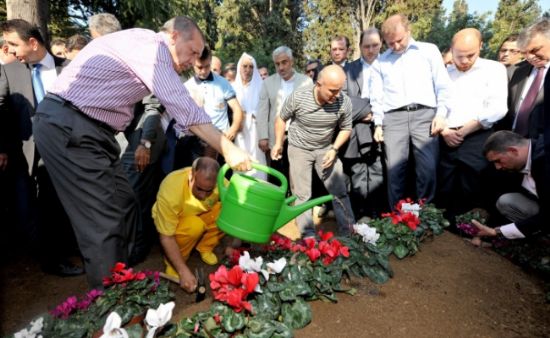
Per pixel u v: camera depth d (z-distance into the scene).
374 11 24.23
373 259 2.43
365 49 4.13
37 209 3.34
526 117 3.34
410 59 3.60
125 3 7.18
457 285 2.40
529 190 3.06
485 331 1.98
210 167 2.46
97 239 2.26
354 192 4.36
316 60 6.57
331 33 24.20
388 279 2.38
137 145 3.21
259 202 1.94
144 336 1.69
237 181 1.99
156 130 3.04
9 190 3.38
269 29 20.72
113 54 2.09
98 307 1.99
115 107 2.21
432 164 3.66
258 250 2.82
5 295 2.95
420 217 3.09
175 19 2.11
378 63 3.84
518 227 2.79
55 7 8.62
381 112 3.87
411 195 4.24
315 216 4.72
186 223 2.75
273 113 4.42
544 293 2.49
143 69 2.03
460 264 2.69
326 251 2.20
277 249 2.48
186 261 3.09
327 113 3.22
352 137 3.99
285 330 1.73
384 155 3.97
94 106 2.14
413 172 4.17
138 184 3.28
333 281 2.15
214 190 2.74
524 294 2.44
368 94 4.23
